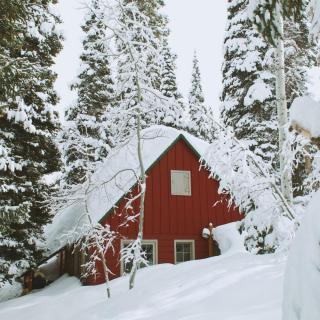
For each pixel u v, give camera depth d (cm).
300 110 242
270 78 1792
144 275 1287
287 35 1485
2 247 1500
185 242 1814
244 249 1501
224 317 604
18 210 1038
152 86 1329
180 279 907
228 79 1962
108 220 1675
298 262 224
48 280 2075
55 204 1380
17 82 957
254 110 1816
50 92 1644
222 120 2003
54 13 1656
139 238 1173
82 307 1120
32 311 1158
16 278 1647
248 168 866
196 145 1988
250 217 1074
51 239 1958
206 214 1877
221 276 826
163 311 717
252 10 319
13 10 962
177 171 1877
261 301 653
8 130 1491
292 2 322
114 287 1272
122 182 1700
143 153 1928
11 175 1402
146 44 1258
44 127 1587
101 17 1247
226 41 1984
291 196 956
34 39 1585
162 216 1802
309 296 210
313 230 221
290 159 816
